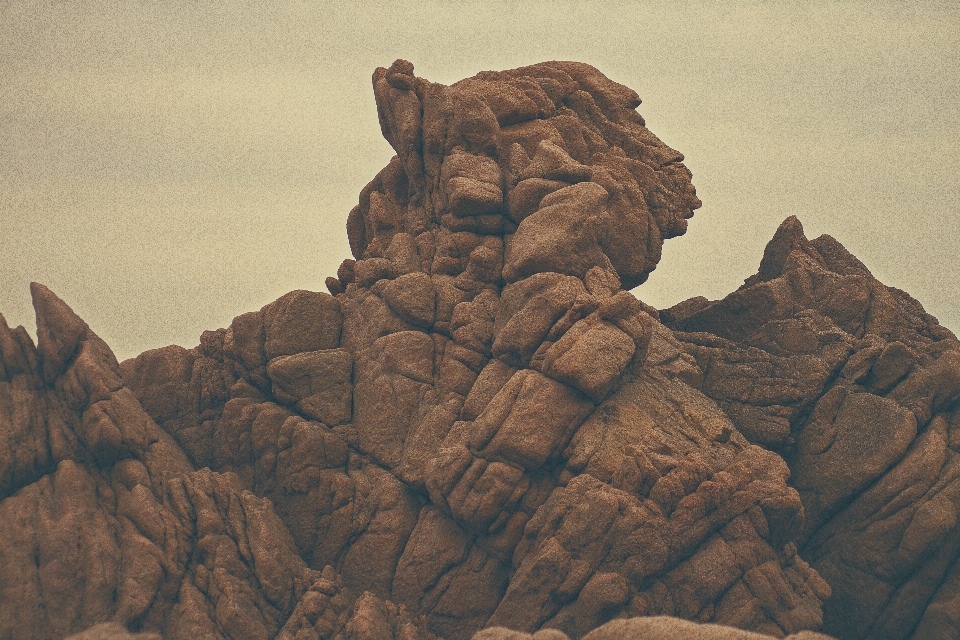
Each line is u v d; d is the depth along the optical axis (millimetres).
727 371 61625
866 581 55719
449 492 55469
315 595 54250
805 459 59000
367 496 58031
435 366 59531
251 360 60812
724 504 53156
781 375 60781
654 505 52875
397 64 64312
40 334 57500
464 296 60500
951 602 53938
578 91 67250
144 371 61375
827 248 69062
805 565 54156
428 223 63469
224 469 59812
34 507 53312
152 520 53812
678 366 59688
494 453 54719
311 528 58000
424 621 55344
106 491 54938
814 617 52312
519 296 57562
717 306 65750
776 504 53000
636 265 63281
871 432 57625
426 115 63562
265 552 55062
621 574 52188
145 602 51906
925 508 54688
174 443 59344
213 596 53312
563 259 57844
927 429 57125
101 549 52469
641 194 63656
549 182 60594
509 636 45844
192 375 61469
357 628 52969
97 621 51281
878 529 55750
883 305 64062
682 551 52562
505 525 54969
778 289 64500
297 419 59062
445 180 62562
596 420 55250
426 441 57844
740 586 52375
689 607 52156
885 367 59188
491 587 55281
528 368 56438
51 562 51781
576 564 52469
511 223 61688
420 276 60500
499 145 63750
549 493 54719
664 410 56312
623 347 55438
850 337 61312
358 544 57469
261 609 54062
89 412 55906
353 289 62625
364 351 60438
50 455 55375
